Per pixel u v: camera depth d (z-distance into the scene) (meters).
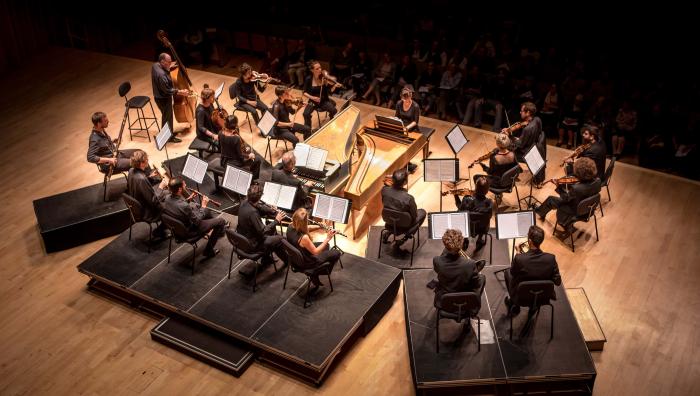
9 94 12.91
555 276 6.72
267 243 7.48
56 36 15.13
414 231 8.05
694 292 7.94
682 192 9.66
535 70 12.52
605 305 7.81
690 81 11.55
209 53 14.73
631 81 11.91
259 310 7.37
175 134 11.10
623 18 13.21
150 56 15.45
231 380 7.07
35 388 7.07
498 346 6.89
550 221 9.09
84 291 8.26
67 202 9.12
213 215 8.52
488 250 8.26
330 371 7.12
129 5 15.81
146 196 8.08
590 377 6.62
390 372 7.11
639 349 7.29
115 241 8.45
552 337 6.95
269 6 15.59
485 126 12.12
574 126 11.19
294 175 8.78
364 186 8.63
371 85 12.81
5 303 8.11
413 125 9.81
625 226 8.99
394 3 14.84
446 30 13.62
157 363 7.29
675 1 12.64
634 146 11.15
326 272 7.33
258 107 10.73
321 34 14.65
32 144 11.22
